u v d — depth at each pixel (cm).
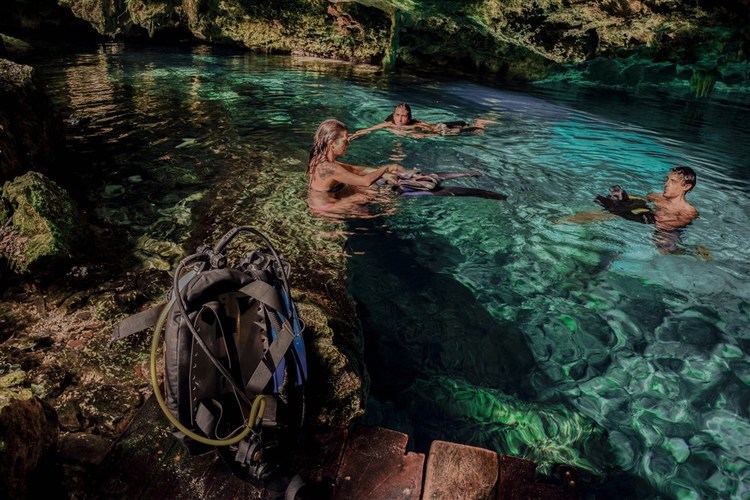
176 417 206
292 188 622
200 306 210
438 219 571
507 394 359
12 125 554
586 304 448
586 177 724
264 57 1736
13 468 218
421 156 775
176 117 923
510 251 520
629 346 403
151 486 251
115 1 1892
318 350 313
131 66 1425
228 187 614
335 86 1288
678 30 1347
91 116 901
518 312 436
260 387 207
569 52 1451
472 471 273
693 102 1341
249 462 217
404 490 259
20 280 399
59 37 1905
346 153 771
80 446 274
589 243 538
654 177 740
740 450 319
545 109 1160
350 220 552
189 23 1912
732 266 507
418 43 1683
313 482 258
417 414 341
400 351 391
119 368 326
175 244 475
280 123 916
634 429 333
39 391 302
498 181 691
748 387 365
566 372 379
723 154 886
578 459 311
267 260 250
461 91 1320
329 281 429
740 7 1283
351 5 1689
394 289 453
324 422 293
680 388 364
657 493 291
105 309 375
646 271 495
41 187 431
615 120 1091
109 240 479
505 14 1412
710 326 424
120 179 627
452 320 423
